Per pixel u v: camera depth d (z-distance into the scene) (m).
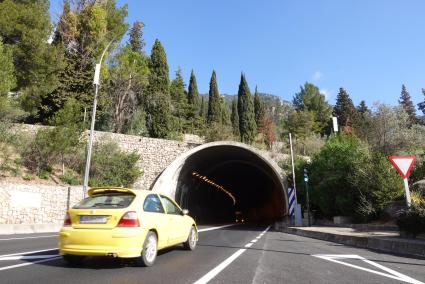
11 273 6.45
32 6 29.91
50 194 23.00
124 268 7.17
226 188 61.47
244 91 67.44
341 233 15.58
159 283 5.83
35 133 26.25
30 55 29.28
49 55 30.59
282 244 13.36
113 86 38.91
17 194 21.11
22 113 25.73
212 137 46.59
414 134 29.94
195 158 37.22
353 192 22.75
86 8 36.81
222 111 72.75
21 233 17.58
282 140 64.94
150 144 33.69
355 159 23.61
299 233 20.20
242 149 35.81
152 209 8.02
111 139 31.06
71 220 7.25
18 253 9.12
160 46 46.62
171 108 50.69
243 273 6.90
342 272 7.14
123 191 7.80
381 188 19.83
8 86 24.09
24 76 29.64
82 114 34.31
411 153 26.20
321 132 83.62
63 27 36.47
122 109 39.34
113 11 39.22
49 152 25.22
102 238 6.85
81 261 7.67
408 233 12.72
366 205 20.80
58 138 24.94
